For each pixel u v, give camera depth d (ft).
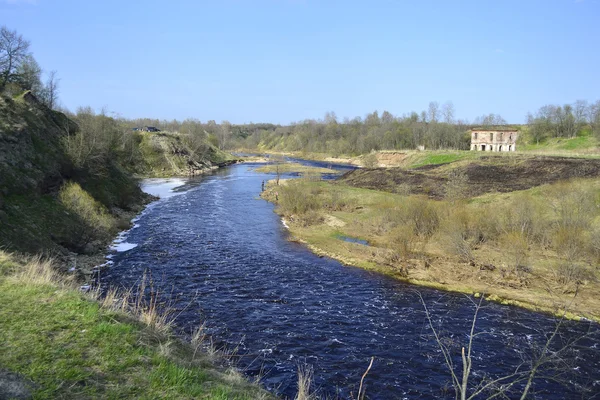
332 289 82.07
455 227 106.11
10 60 158.20
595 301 76.23
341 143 500.33
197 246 109.70
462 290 82.69
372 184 206.59
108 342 28.32
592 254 92.02
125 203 153.38
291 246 114.11
